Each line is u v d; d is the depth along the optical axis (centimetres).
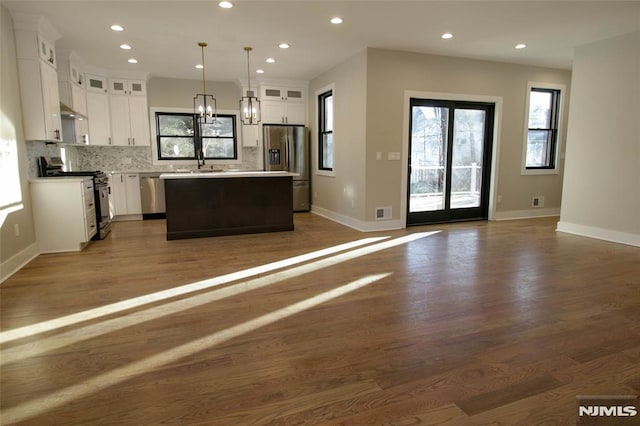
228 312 276
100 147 704
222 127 784
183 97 746
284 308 283
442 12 410
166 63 622
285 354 217
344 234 549
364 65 542
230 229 543
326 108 716
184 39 499
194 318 266
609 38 491
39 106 424
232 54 569
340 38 498
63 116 561
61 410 169
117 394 180
